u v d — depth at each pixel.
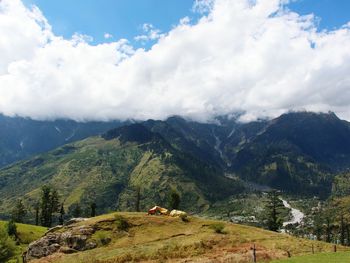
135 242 89.12
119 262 74.94
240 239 85.69
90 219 105.19
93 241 90.81
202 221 105.25
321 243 83.81
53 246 91.12
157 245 83.38
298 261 55.16
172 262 71.00
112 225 98.00
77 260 80.62
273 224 178.62
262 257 68.56
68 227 99.94
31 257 91.38
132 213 111.69
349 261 52.88
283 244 80.50
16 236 124.44
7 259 87.81
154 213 113.38
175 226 99.94
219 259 69.12
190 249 79.19
